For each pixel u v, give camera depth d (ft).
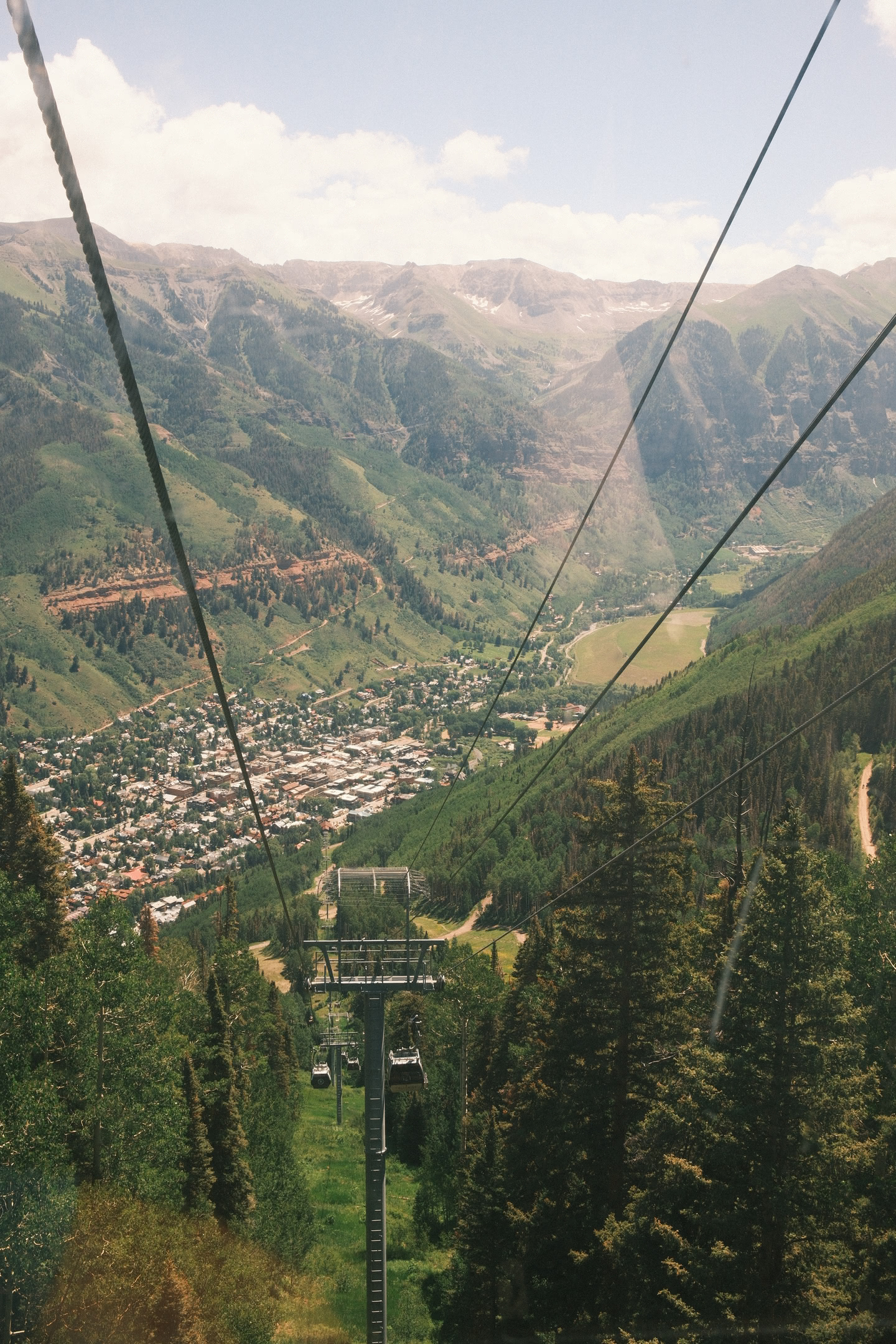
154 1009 123.03
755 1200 89.35
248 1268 122.52
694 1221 93.66
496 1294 119.24
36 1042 106.11
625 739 595.88
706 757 514.27
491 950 230.68
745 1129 89.56
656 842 120.16
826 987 89.40
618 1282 106.42
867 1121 104.88
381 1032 88.07
